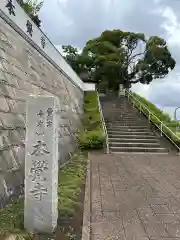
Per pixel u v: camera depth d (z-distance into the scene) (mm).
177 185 7242
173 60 33812
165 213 5082
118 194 6281
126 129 16516
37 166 3967
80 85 22016
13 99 6195
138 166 9938
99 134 14148
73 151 11906
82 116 17938
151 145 14305
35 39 9641
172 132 14789
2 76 5961
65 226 4246
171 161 11188
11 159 5254
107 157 11906
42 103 4047
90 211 5086
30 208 3916
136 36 33500
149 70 33719
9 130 5504
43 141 4004
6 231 3691
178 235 4109
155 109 21484
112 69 31391
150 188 6867
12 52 7184
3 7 6941
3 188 4625
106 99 25906
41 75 9742
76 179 7262
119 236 4043
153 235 4098
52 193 3934
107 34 33469
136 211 5168
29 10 15742
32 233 3816
